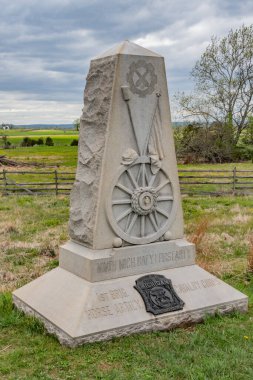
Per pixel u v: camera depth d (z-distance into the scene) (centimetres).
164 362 548
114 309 614
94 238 646
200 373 521
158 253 690
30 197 2034
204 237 1184
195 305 662
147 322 620
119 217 662
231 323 661
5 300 735
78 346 577
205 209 1705
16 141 7231
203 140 3800
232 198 1972
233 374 524
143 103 663
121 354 564
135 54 650
